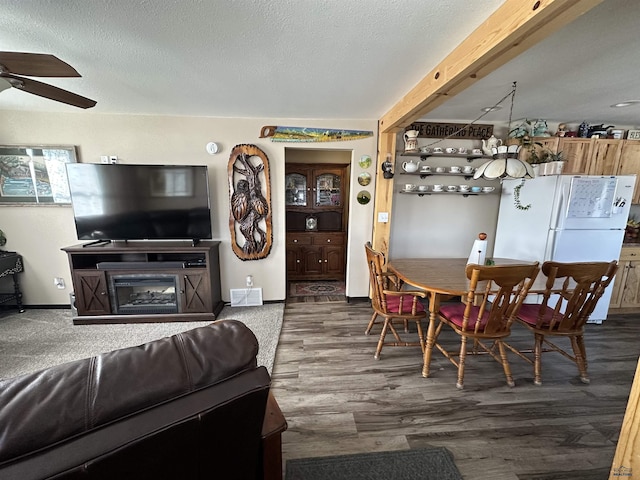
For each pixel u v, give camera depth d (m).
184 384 0.67
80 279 2.69
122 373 0.64
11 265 2.88
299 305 3.36
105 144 2.88
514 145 2.91
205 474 0.72
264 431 0.87
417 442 1.48
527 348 2.41
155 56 1.69
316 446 1.45
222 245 3.19
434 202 3.48
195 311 2.87
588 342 2.53
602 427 1.58
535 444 1.47
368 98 2.42
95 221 2.77
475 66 1.45
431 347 2.03
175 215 2.85
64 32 1.44
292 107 2.68
